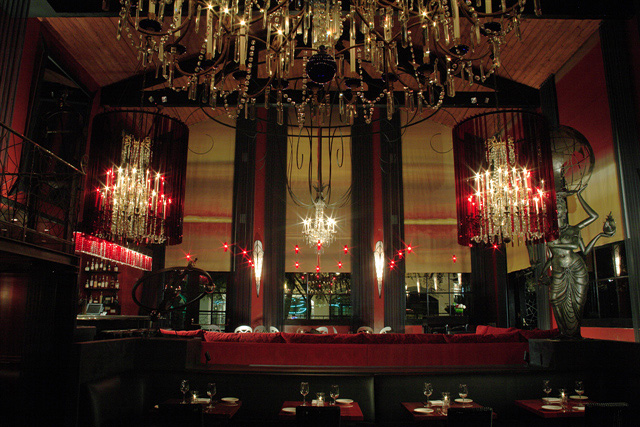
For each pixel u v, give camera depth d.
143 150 6.88
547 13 7.29
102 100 9.81
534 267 9.82
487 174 6.91
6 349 4.57
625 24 7.56
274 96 10.02
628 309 7.32
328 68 3.86
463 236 6.88
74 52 8.65
